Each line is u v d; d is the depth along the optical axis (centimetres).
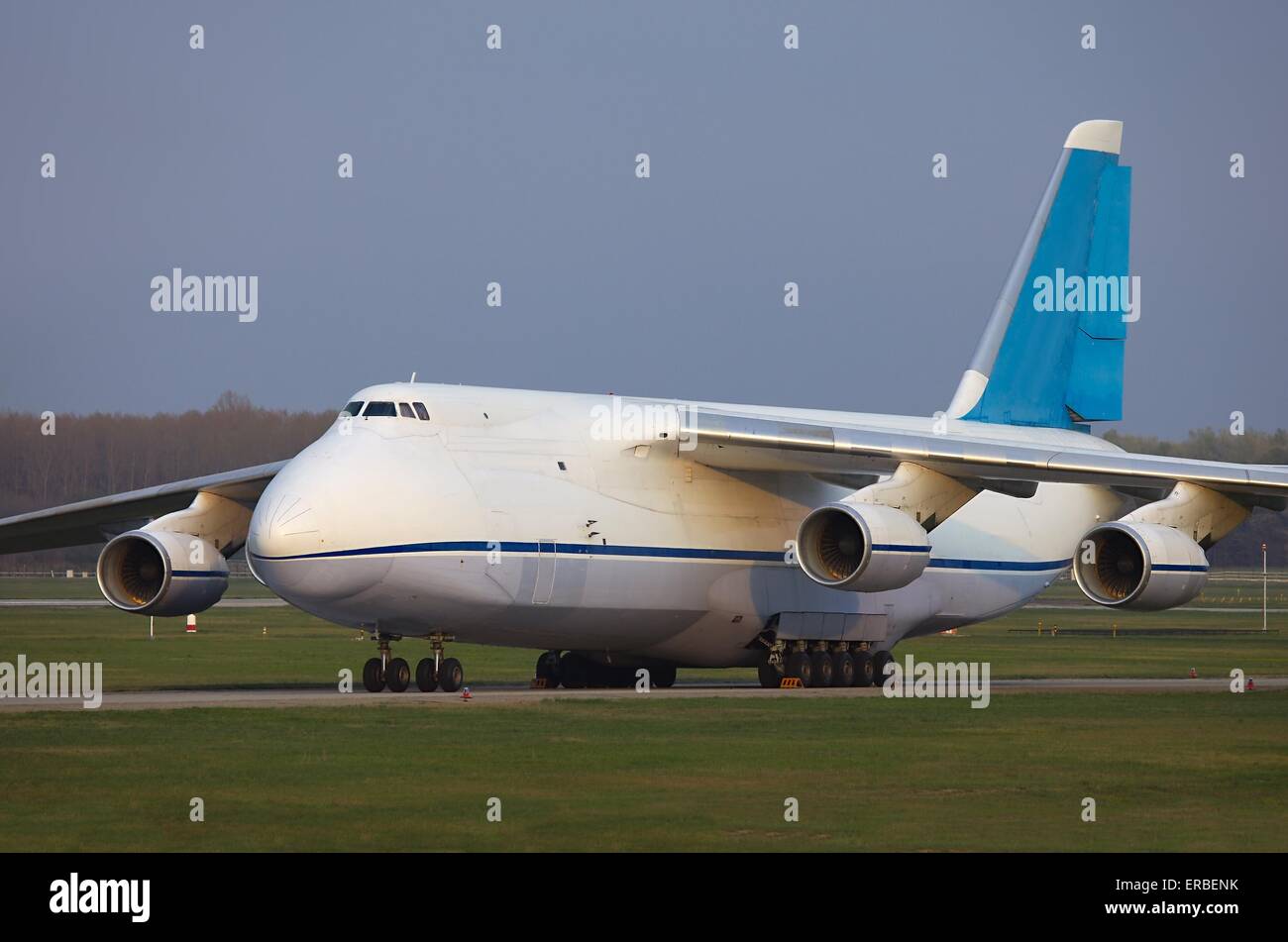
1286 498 9181
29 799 4928
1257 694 8594
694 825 4669
